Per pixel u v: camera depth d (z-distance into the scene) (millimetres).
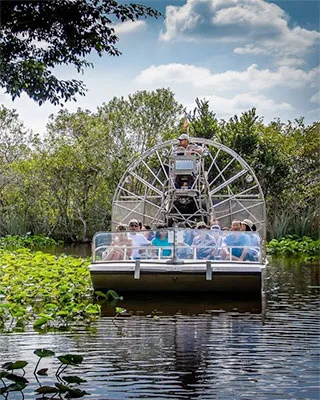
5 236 27250
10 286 12523
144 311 11047
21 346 8570
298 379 7145
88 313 10844
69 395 6609
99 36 7449
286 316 10539
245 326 9812
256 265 12109
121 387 6883
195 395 6656
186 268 11961
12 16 7164
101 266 12156
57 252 21969
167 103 29047
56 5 7199
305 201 26812
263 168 26016
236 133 26281
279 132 28609
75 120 28844
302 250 22172
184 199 15656
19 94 7363
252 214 16406
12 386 6488
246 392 6750
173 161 16000
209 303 11789
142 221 16766
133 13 7402
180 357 8039
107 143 28109
